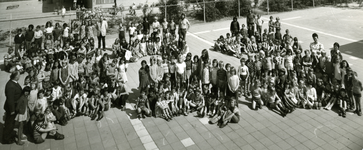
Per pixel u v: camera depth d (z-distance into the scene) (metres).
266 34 17.27
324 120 10.32
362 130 9.62
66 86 11.09
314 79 11.60
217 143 9.12
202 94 11.37
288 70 12.93
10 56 15.06
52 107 9.98
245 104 11.58
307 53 13.07
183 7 26.39
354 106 10.82
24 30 21.03
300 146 8.87
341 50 17.05
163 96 10.75
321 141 9.08
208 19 25.52
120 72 11.39
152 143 9.20
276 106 10.97
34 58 14.52
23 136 9.41
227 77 11.24
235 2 26.84
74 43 16.80
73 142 9.30
